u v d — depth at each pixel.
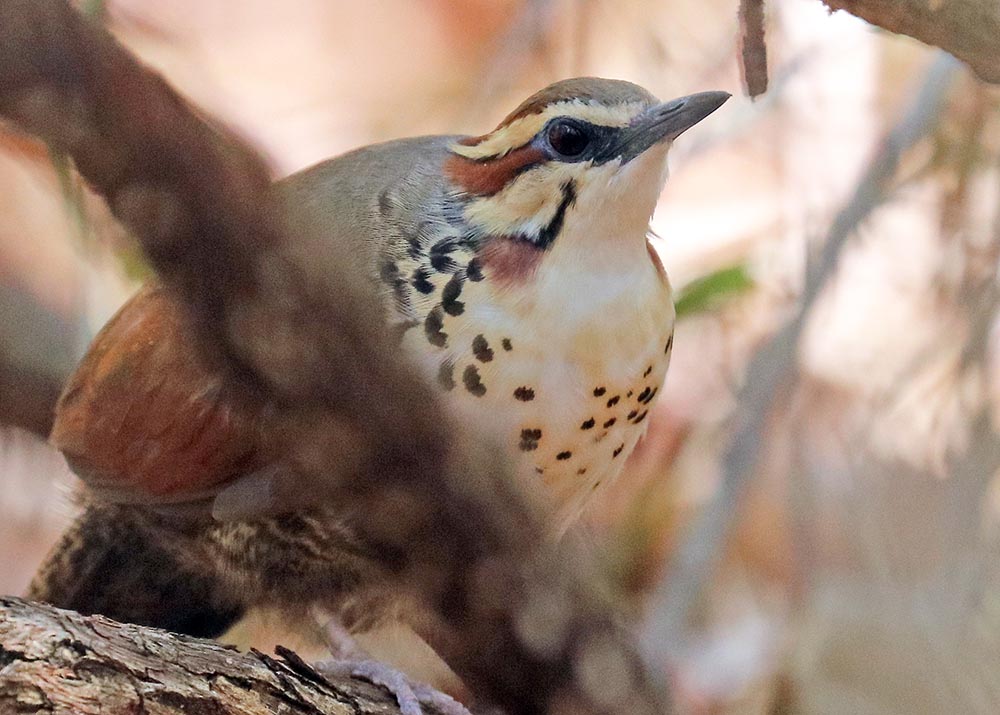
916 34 3.19
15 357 3.34
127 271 3.23
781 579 3.38
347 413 3.15
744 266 3.34
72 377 3.27
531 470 3.24
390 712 3.23
